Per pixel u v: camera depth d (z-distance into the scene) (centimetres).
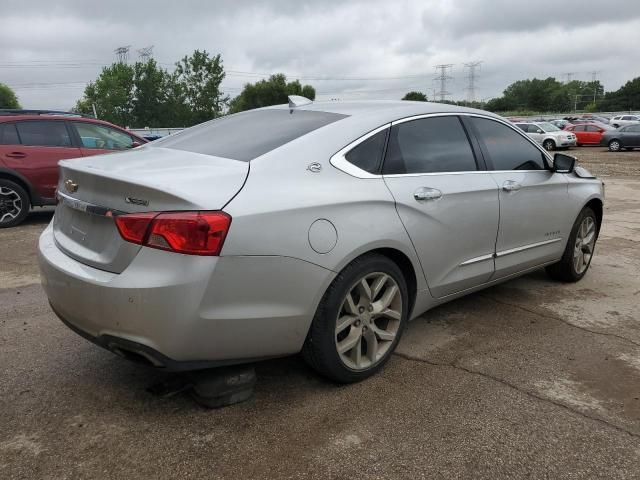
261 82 8681
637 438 263
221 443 257
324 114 339
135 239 245
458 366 337
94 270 261
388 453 250
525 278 529
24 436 262
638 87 12062
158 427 269
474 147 388
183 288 238
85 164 293
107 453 250
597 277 535
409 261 325
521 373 329
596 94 14875
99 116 7975
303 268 268
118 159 305
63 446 254
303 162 289
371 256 301
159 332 242
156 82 8062
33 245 676
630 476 236
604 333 392
